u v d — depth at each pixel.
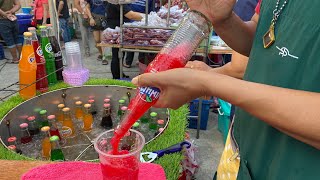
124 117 0.61
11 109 1.43
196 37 0.60
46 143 1.33
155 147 1.17
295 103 0.44
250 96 0.47
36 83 1.60
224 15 0.74
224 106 2.55
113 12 3.21
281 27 0.60
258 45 0.68
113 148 0.61
